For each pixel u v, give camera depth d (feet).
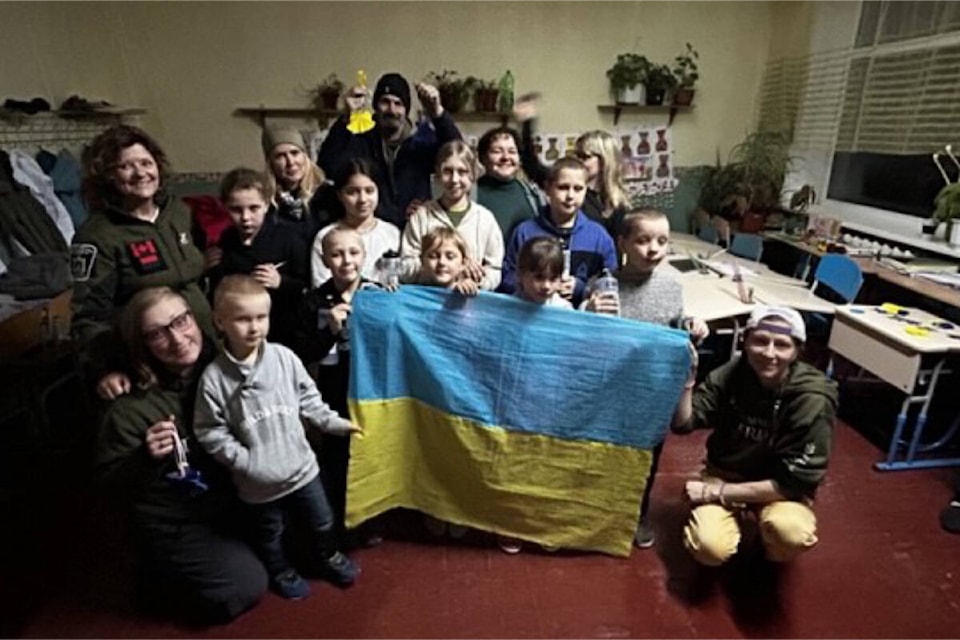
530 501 6.28
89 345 5.44
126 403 5.08
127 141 5.69
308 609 5.83
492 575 6.28
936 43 10.49
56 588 6.08
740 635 5.62
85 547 6.64
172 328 4.97
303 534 6.61
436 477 6.45
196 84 13.82
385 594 6.02
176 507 5.29
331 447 6.72
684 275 11.02
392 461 6.38
